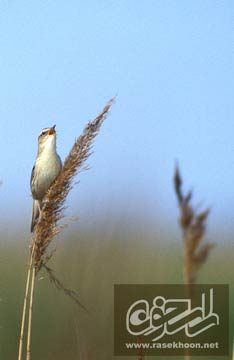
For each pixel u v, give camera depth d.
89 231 10.48
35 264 8.75
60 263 10.26
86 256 10.27
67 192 8.62
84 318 10.05
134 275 10.66
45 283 13.74
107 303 10.27
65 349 11.62
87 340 9.90
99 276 10.26
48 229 8.62
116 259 10.35
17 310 14.13
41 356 12.93
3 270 17.20
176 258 14.50
